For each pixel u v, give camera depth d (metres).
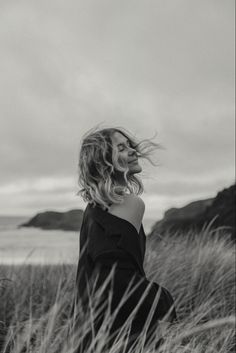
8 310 4.41
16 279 5.04
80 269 3.01
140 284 2.86
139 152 3.21
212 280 5.68
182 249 6.72
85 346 2.86
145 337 2.76
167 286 5.50
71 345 2.63
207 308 4.99
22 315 3.76
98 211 3.03
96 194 3.03
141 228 3.06
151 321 2.89
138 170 3.19
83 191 3.18
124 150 3.13
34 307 4.50
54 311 2.71
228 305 5.39
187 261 6.17
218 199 14.38
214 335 4.04
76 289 3.00
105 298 2.85
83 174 3.13
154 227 15.19
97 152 3.09
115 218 2.94
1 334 3.72
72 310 3.25
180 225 14.09
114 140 3.12
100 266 2.87
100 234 2.94
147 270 5.78
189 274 5.88
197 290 5.64
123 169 3.05
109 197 2.98
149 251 6.39
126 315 2.87
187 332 2.93
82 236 3.15
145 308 2.87
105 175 3.05
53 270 5.40
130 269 2.87
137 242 2.92
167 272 5.81
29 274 5.36
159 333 2.88
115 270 2.84
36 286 4.86
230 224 12.67
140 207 3.03
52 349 2.65
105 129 3.18
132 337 2.84
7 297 4.62
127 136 3.20
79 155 3.17
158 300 2.89
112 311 2.85
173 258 6.17
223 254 6.62
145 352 2.72
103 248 2.88
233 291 5.74
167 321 2.94
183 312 5.15
